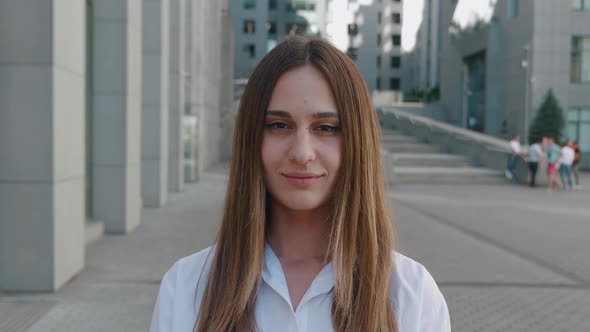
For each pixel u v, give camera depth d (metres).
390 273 1.30
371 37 81.75
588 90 36.91
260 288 1.29
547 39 37.19
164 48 13.24
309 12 76.69
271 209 1.36
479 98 45.56
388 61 83.94
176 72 15.98
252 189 1.30
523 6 38.59
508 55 40.75
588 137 37.06
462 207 14.20
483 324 5.21
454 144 27.42
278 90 1.27
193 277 1.36
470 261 7.84
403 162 24.66
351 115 1.27
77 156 6.66
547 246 9.09
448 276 6.95
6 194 5.89
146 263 7.32
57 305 5.50
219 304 1.27
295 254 1.33
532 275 7.11
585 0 37.00
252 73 1.33
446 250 8.57
